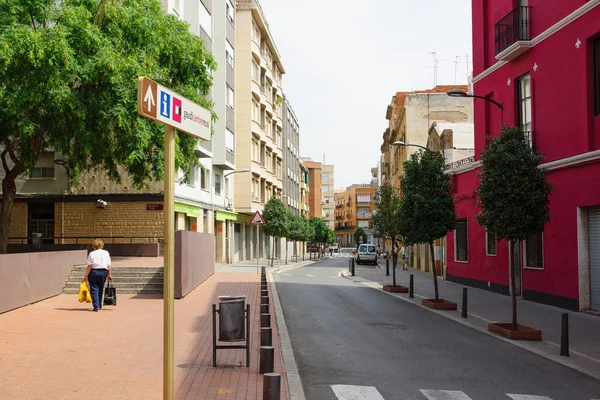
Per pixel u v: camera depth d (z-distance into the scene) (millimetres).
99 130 19234
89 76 17453
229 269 35875
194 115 4668
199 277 22500
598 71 15812
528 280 19344
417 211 17859
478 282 24422
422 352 10211
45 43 16047
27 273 15664
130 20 19078
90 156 23547
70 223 29344
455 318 15023
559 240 17281
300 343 10844
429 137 37312
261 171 51906
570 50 16797
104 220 29172
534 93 18906
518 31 19531
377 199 26547
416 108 47156
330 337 11570
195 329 11766
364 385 7660
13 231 29734
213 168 38719
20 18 17062
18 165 19188
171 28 21281
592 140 15789
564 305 16953
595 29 15531
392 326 13312
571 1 16781
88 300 14602
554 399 7250
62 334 11000
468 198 25578
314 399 6914
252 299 18062
